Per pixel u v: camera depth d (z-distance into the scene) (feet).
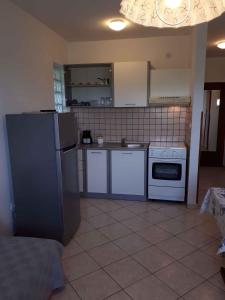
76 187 9.27
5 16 8.02
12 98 8.50
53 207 8.06
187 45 12.32
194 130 10.66
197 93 10.34
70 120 8.54
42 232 8.36
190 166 11.01
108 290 6.28
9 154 8.24
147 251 7.97
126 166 12.05
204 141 19.45
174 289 6.29
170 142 13.20
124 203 12.00
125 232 9.21
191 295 6.09
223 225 5.69
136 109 13.32
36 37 10.02
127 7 3.14
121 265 7.28
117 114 13.57
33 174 8.04
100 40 13.10
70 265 7.29
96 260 7.53
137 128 13.47
